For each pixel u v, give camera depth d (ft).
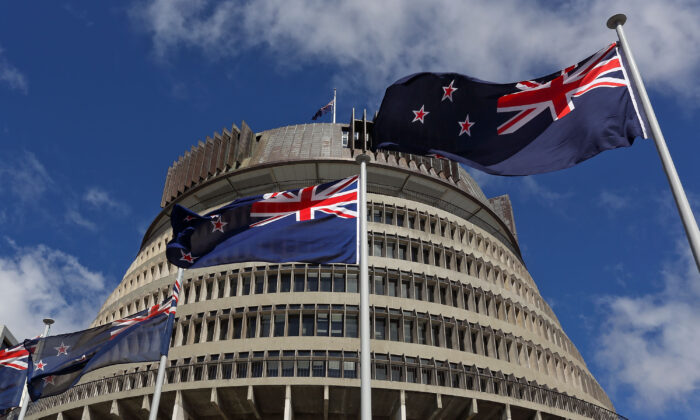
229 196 206.90
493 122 64.28
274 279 165.68
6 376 108.88
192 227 75.00
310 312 154.40
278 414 144.36
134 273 202.28
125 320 96.99
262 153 211.00
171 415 146.82
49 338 99.91
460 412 145.48
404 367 143.23
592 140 56.34
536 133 61.05
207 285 170.19
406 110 68.33
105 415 149.69
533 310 192.03
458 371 146.30
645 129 54.13
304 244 67.36
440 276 174.70
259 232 70.23
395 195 202.49
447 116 66.95
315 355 144.56
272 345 147.33
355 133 213.05
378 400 140.77
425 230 190.19
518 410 147.84
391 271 167.94
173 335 159.53
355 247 65.31
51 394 97.60
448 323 160.56
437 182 205.36
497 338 168.66
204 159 215.72
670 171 45.37
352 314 155.33
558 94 61.57
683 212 42.70
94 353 95.76
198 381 138.00
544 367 174.09
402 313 157.28
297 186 200.23
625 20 57.11
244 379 136.36
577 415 157.17
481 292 176.96
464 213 217.15
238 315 156.66
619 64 58.80
